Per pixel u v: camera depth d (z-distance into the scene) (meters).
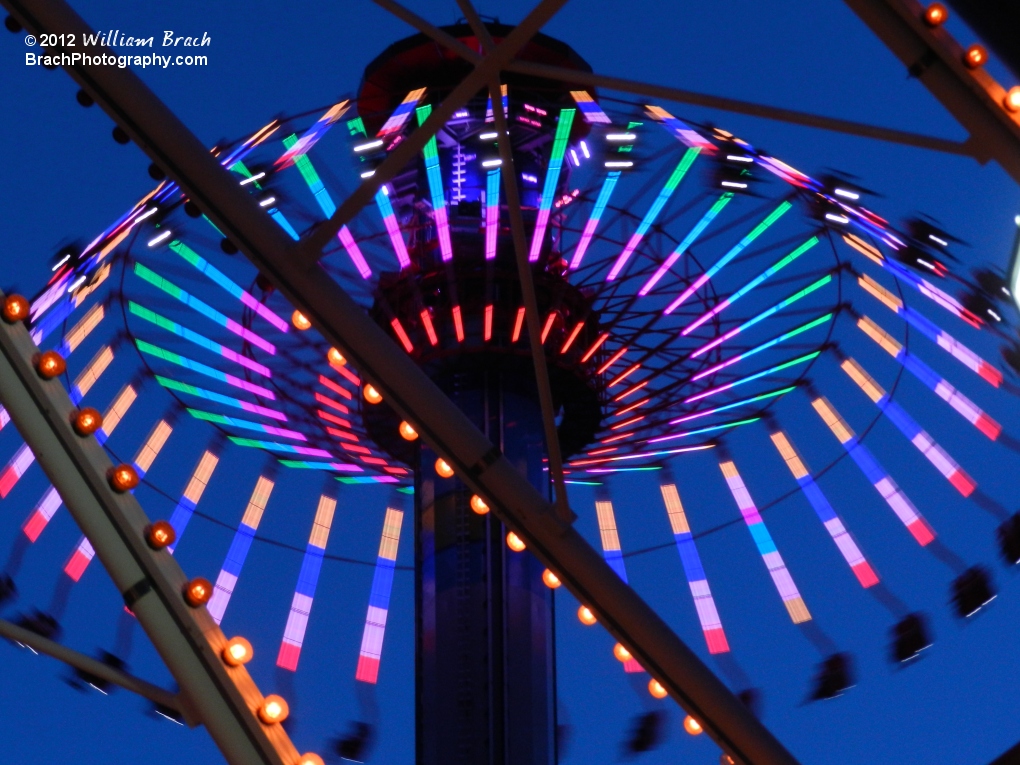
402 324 35.28
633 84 15.84
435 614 33.41
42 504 30.73
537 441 34.59
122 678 13.11
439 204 33.66
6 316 14.08
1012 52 11.41
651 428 36.38
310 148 33.50
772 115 15.17
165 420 38.19
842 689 31.36
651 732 32.78
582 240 33.62
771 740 15.81
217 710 12.47
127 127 16.44
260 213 16.33
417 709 33.12
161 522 13.22
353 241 34.59
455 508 34.25
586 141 34.44
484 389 34.41
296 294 16.34
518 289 34.75
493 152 36.88
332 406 36.50
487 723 32.09
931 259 30.30
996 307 28.62
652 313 34.66
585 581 16.09
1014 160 12.80
